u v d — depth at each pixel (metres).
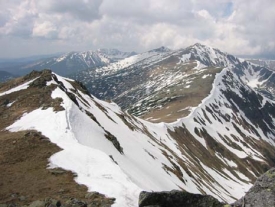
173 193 23.72
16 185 32.22
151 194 23.62
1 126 59.78
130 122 126.38
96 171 37.25
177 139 164.88
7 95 78.44
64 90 79.44
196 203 23.64
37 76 91.56
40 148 44.28
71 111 60.72
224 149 197.38
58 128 52.75
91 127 60.75
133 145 87.56
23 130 53.81
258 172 194.00
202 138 192.88
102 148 55.16
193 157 155.50
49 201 26.64
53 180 33.81
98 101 122.31
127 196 29.80
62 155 41.66
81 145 46.12
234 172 181.88
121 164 54.34
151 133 138.75
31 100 70.62
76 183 33.19
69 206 26.30
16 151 42.91
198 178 120.06
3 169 36.97
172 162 106.31
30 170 36.78
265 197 21.27
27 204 27.56
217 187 132.62
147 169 72.56
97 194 29.67
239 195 143.50
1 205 26.77
